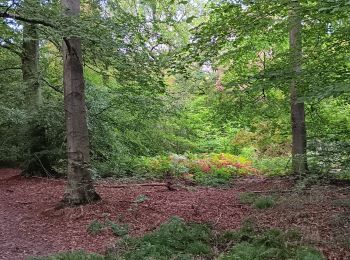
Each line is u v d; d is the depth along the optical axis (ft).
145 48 29.22
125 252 19.76
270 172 52.39
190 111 78.89
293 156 37.19
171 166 50.80
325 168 29.68
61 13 27.35
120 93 42.04
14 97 49.21
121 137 52.60
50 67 54.75
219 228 24.16
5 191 39.37
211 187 41.29
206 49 23.45
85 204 29.53
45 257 19.03
